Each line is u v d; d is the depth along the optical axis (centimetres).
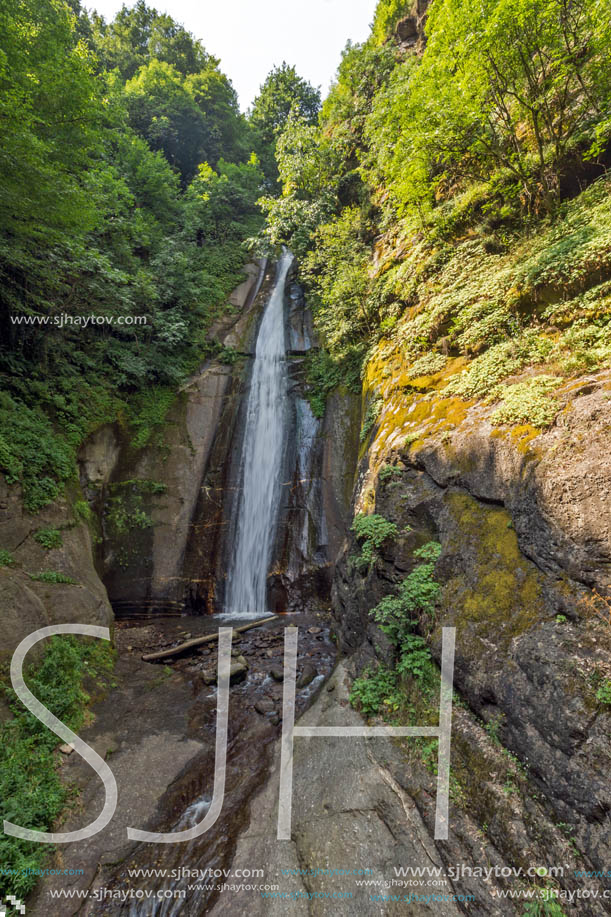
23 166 757
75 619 758
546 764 338
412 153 906
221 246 2234
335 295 1351
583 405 440
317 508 1190
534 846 318
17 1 902
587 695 329
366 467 864
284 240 1895
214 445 1370
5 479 805
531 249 720
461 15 696
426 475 641
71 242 1034
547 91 745
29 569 761
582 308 560
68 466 976
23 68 841
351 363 1298
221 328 1753
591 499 381
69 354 1257
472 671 435
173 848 438
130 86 2662
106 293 1247
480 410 600
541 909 289
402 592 560
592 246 573
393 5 1867
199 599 1151
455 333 777
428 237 1024
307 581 1121
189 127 2658
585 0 636
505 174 869
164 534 1197
